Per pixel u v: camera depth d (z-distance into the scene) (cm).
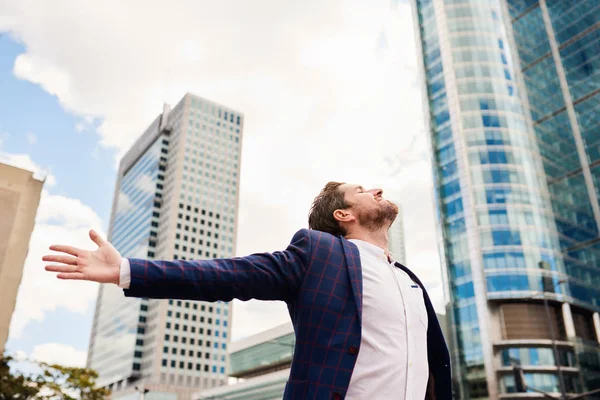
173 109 17838
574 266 5075
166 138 17300
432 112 6172
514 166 5494
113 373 14562
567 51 5881
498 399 4569
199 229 15612
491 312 4916
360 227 245
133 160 19062
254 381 8231
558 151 5616
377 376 187
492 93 5891
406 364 193
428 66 6462
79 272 165
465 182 5491
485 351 4794
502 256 5081
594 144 5294
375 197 257
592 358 4662
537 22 6322
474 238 5225
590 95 5484
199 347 13900
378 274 208
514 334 4784
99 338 16288
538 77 6069
